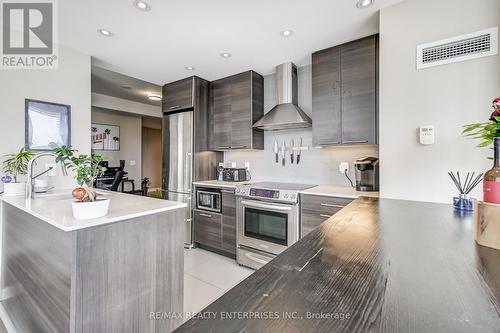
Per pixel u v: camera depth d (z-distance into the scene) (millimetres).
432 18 1733
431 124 1730
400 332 368
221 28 2234
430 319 404
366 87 2342
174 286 1650
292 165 3266
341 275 561
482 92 1571
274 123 2898
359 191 2414
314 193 2396
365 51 2355
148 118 7055
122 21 2119
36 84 2387
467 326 389
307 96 3137
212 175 3729
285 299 458
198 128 3510
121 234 1372
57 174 2514
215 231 3172
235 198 2967
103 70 3740
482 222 757
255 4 1893
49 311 1354
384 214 1174
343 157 2875
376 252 703
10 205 1959
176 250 1671
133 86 4660
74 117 2641
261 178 3531
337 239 817
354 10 1961
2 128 2189
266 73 3400
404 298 468
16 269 1817
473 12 1597
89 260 1239
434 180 1721
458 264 624
